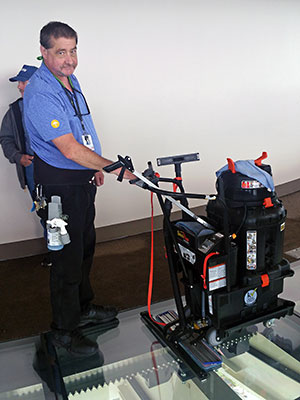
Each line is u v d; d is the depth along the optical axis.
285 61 4.22
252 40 3.96
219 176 2.10
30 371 2.14
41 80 1.97
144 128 3.69
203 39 3.71
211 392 1.97
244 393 1.96
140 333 2.38
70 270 2.17
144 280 2.95
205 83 3.84
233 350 2.21
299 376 2.06
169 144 3.85
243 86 4.05
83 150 1.95
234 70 3.95
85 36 3.27
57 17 3.15
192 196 1.92
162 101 3.69
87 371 2.12
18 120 2.80
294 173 4.78
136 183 1.91
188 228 2.06
